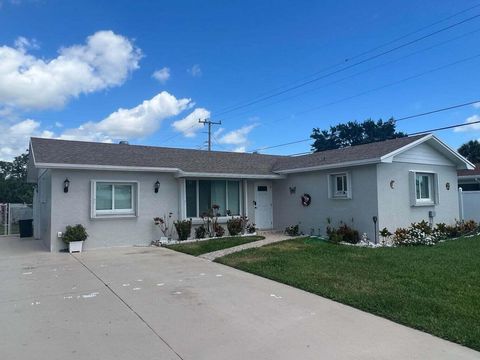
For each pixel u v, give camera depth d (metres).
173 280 8.27
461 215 17.72
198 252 11.91
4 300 6.84
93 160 13.76
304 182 16.78
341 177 15.27
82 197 13.33
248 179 17.55
